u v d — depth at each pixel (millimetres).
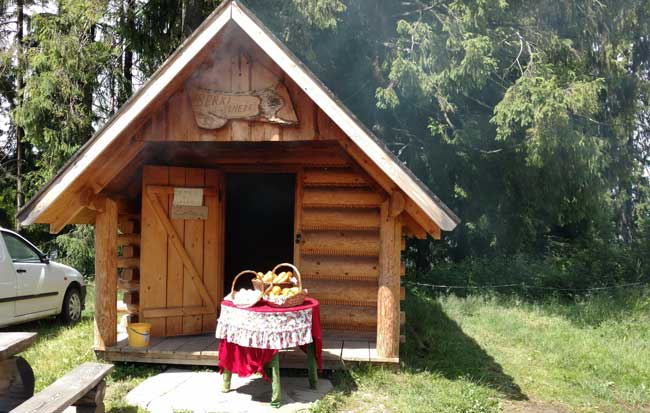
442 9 11805
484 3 10695
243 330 4820
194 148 6684
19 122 12961
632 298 10445
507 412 5168
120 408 4730
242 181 10188
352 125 5125
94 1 12555
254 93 5531
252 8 11320
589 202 12750
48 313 7984
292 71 5129
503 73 11812
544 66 10836
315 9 10477
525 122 10305
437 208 5039
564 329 8938
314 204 6586
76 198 5559
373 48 12070
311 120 5504
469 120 11781
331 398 5004
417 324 8438
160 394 5070
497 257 13258
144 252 6109
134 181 6398
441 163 12500
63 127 12953
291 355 5715
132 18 12555
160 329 6184
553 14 12258
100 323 5801
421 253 14461
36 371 5730
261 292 4992
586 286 11891
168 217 6250
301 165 6625
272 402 4797
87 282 13133
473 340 7891
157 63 13219
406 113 12484
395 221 5648
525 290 11688
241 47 5547
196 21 11695
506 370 6500
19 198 15711
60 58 12805
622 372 6605
